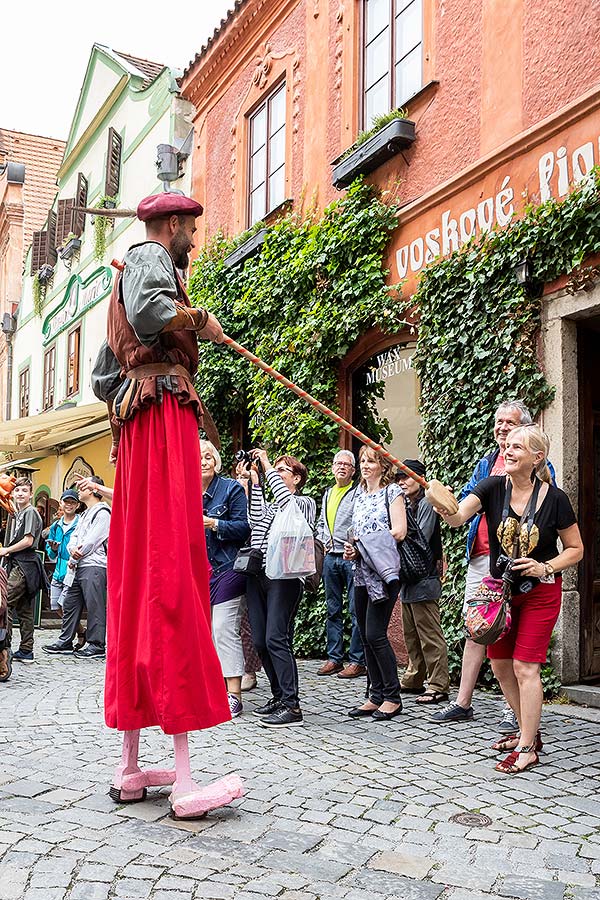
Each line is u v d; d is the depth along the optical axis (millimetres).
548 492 4695
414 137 8531
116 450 4027
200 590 3668
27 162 30531
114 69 18359
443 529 7535
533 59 7105
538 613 4680
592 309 6477
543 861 3346
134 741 3795
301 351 9867
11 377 27469
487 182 7480
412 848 3426
